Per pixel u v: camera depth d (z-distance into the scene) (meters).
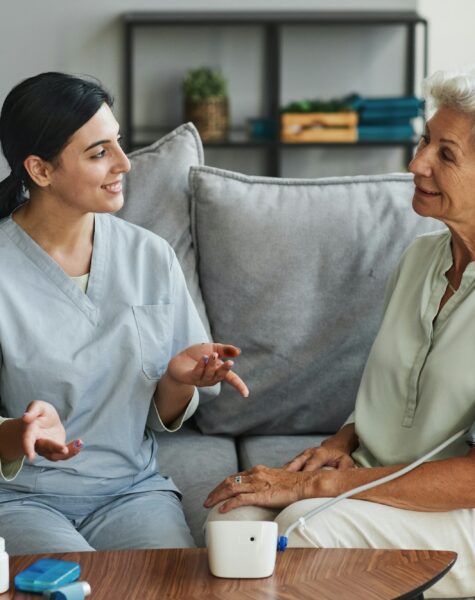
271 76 5.24
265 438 2.42
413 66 5.38
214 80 5.15
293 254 2.38
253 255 2.38
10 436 1.70
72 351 1.90
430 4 5.45
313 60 5.40
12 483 1.89
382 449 1.91
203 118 5.16
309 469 1.93
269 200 2.42
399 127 5.12
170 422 2.04
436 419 1.82
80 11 5.22
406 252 2.02
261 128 5.23
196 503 2.08
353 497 1.75
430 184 1.84
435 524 1.73
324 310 2.38
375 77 5.43
